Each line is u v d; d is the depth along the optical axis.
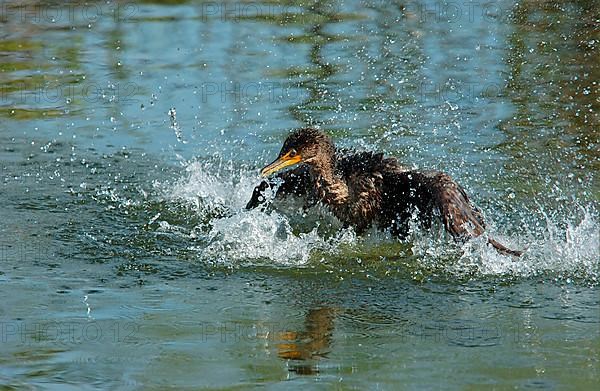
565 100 19.77
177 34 23.86
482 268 13.90
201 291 13.24
